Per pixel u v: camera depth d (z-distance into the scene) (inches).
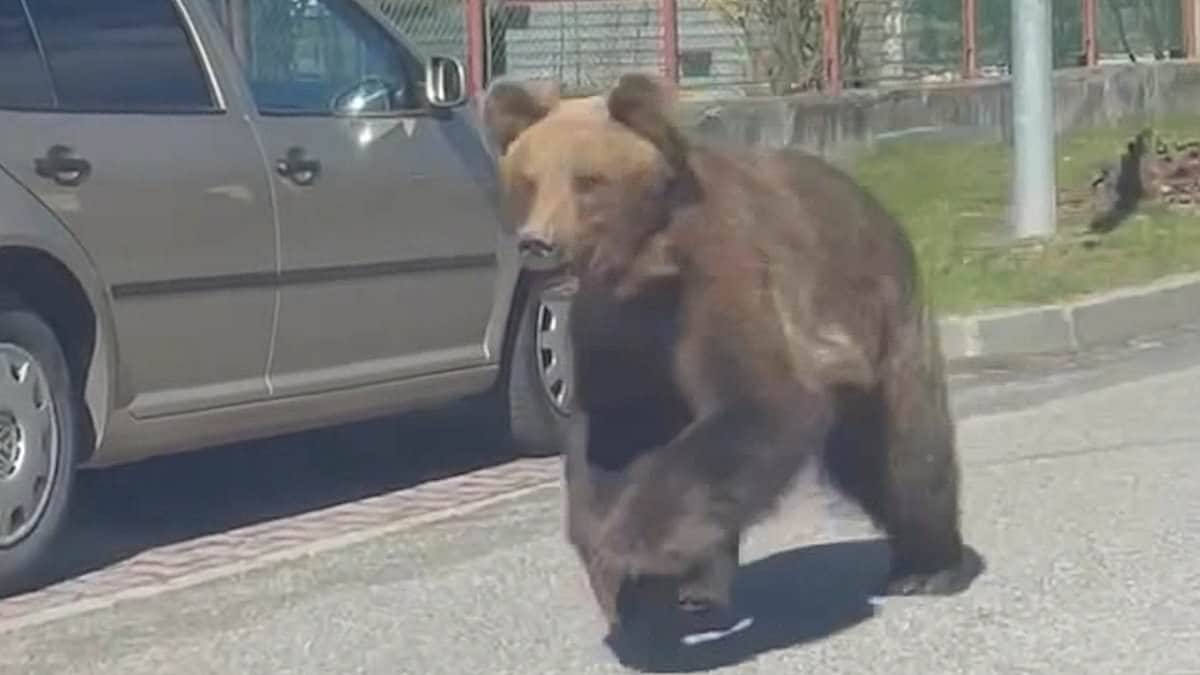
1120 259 652.1
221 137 384.8
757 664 309.4
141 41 380.2
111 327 367.6
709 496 273.1
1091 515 390.6
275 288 392.8
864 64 942.4
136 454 379.6
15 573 357.7
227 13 404.5
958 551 340.2
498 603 346.6
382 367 416.2
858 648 315.9
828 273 298.2
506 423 453.7
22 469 357.7
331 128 405.4
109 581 369.4
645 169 273.1
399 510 416.8
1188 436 459.2
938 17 971.9
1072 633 321.1
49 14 367.9
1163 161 778.8
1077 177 826.2
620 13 839.7
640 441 284.2
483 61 776.3
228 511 419.2
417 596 352.5
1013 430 473.1
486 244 434.6
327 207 401.4
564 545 382.3
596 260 273.9
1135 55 1115.3
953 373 549.6
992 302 590.9
